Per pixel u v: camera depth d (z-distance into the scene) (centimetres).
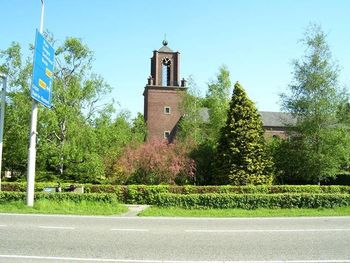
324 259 710
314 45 2972
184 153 2814
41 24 1652
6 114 2741
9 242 830
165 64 5672
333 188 2303
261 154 2842
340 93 2914
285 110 3030
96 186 2152
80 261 670
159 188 2122
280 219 1390
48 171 3050
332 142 2817
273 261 692
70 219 1281
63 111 2698
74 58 2975
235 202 1758
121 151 2831
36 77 1547
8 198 1706
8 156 2844
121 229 1059
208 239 909
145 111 5753
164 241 873
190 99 4097
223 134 2917
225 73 4050
